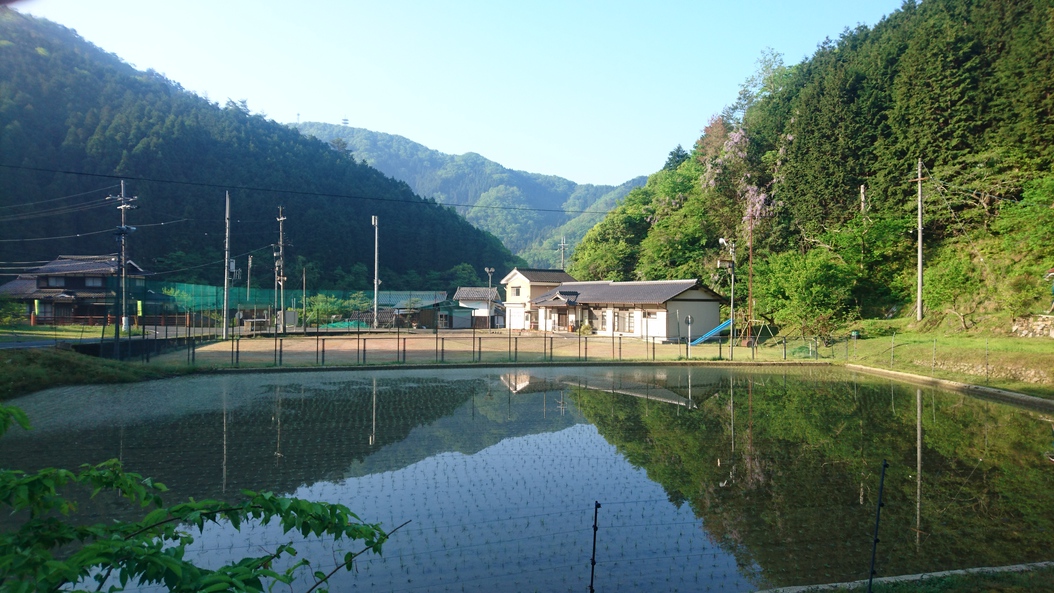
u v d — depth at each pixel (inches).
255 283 2987.2
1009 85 1382.9
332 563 289.3
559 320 2165.4
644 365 1176.2
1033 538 329.4
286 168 3604.8
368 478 427.5
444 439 546.9
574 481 426.0
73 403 693.3
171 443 512.1
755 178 2082.9
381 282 3484.3
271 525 341.1
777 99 2256.4
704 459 486.6
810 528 342.0
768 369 1146.7
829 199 1743.4
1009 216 1192.8
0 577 90.7
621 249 2396.7
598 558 299.9
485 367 1115.9
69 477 112.1
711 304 1732.3
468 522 346.0
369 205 3870.6
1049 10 1363.2
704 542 321.1
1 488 104.1
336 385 873.5
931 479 436.5
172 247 2832.2
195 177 3090.6
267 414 647.1
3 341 1080.8
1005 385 843.4
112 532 109.8
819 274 1450.5
